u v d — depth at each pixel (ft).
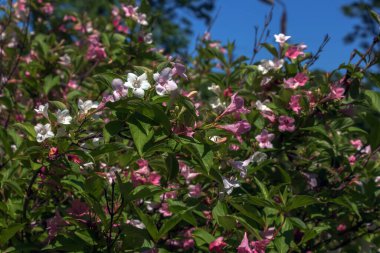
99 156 3.27
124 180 3.64
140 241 3.10
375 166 4.46
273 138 4.01
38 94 5.24
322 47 4.27
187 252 4.00
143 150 2.79
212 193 3.78
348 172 4.44
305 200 3.20
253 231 3.05
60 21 6.82
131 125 2.79
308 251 4.30
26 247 3.39
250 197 3.26
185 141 2.78
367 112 4.14
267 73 4.34
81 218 3.26
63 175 3.38
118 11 6.22
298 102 4.09
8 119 4.78
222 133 3.00
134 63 5.13
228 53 5.32
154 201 3.91
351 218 4.57
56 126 3.10
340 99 4.10
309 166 4.38
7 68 5.63
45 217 3.93
